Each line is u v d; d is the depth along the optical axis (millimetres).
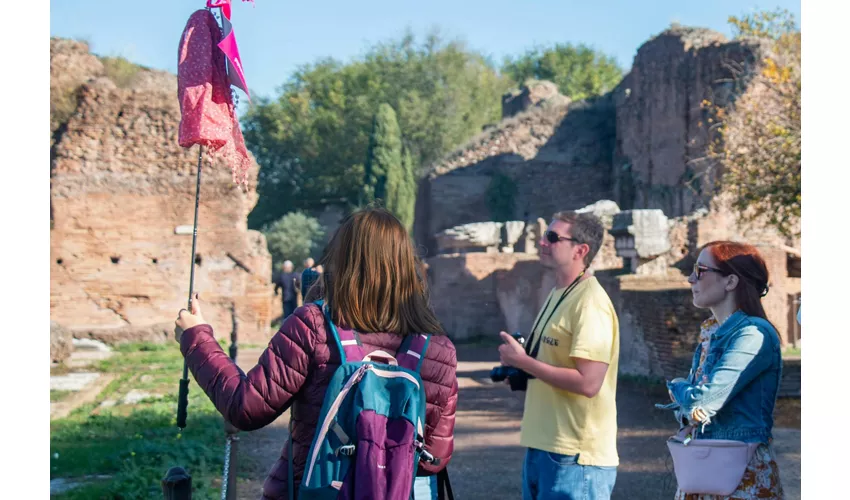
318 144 48156
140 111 24125
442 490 2865
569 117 36562
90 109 23922
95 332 21438
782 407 11219
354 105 47688
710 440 3293
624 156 34219
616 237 17312
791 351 16922
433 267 27797
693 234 22797
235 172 3139
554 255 4074
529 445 3902
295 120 49688
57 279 23078
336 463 2336
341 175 47969
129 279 23391
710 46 28969
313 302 2631
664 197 31219
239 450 8711
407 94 46938
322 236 44219
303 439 2480
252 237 24781
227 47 3062
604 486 3785
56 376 15406
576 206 35781
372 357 2518
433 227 35750
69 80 25859
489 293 26906
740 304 3492
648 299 14258
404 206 36656
